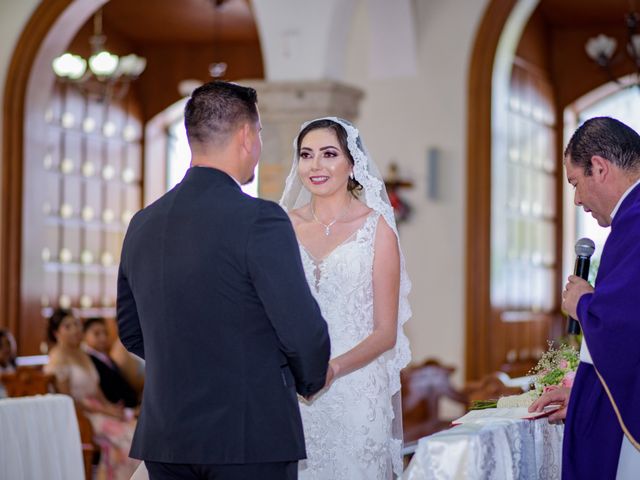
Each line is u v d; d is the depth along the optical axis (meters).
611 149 2.91
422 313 8.96
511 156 10.59
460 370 8.80
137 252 2.66
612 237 2.87
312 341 2.48
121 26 12.56
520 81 11.07
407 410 7.21
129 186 12.72
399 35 8.99
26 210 9.25
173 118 13.40
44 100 9.48
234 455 2.50
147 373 2.64
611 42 9.45
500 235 9.11
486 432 2.68
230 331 2.53
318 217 3.42
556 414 3.07
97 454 7.59
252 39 13.13
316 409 3.32
